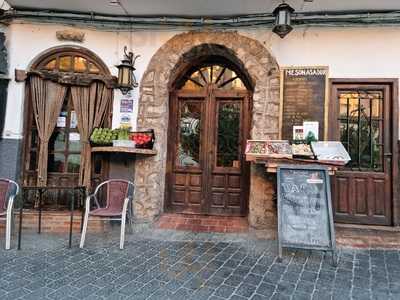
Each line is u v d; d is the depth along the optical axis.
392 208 4.42
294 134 4.43
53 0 4.32
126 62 4.53
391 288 2.84
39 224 4.27
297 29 4.55
